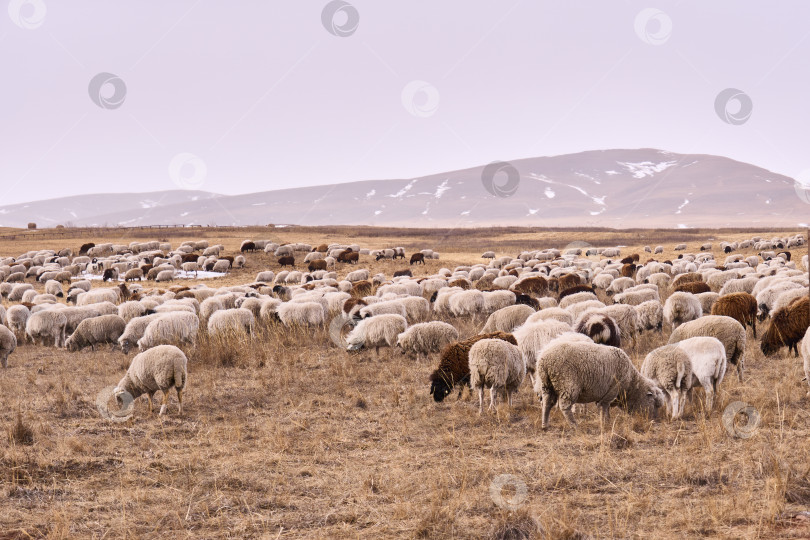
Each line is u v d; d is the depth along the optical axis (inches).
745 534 242.1
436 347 573.9
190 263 2151.8
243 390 521.7
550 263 1823.3
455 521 267.4
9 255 2689.5
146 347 661.3
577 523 259.3
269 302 840.9
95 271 2047.2
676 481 305.7
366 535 259.4
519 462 339.3
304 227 4781.0
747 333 663.1
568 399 390.3
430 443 380.8
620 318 612.7
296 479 324.8
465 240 3705.7
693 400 439.2
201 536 262.1
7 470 335.3
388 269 2095.2
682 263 1601.9
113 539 257.8
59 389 525.3
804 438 350.6
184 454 368.2
